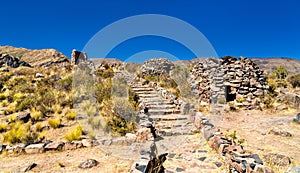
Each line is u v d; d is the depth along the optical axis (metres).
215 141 5.84
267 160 4.81
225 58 13.15
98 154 5.51
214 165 5.00
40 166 4.82
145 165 4.23
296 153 5.28
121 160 5.12
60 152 5.71
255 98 11.61
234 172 4.37
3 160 5.17
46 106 9.59
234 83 12.20
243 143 6.09
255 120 8.92
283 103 11.33
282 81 15.80
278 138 6.54
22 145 5.81
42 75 16.22
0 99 11.41
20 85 13.38
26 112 9.05
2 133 6.99
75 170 4.62
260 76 12.93
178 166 5.04
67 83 13.11
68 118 8.38
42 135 6.55
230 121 8.80
